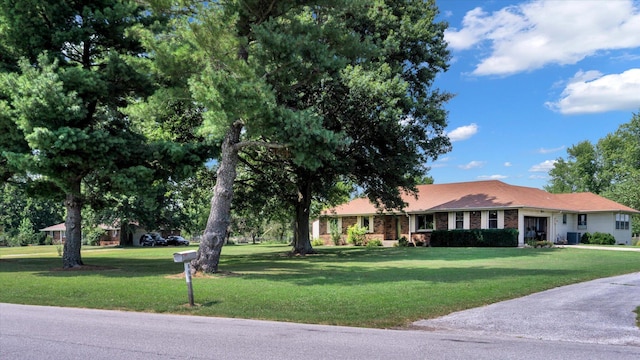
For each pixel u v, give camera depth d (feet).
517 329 25.32
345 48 53.01
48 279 46.96
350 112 73.05
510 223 112.98
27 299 36.91
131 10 58.59
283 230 209.97
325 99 71.92
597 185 239.50
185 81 48.88
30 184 63.05
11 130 52.65
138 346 21.53
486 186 128.57
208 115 42.24
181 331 25.05
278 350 20.75
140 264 71.20
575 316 28.45
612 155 229.66
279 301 33.35
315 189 95.20
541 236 125.08
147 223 196.03
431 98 85.76
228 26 45.93
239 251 115.03
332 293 36.09
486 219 116.78
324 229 150.71
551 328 25.44
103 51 62.34
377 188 88.33
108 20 58.65
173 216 200.64
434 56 87.56
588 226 135.74
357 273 51.08
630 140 214.48
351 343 22.15
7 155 49.78
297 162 47.16
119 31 59.52
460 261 69.00
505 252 85.56
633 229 193.26
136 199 185.26
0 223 268.62
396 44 78.18
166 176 62.44
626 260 68.44
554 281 43.32
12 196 261.24
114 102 61.16
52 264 72.23
